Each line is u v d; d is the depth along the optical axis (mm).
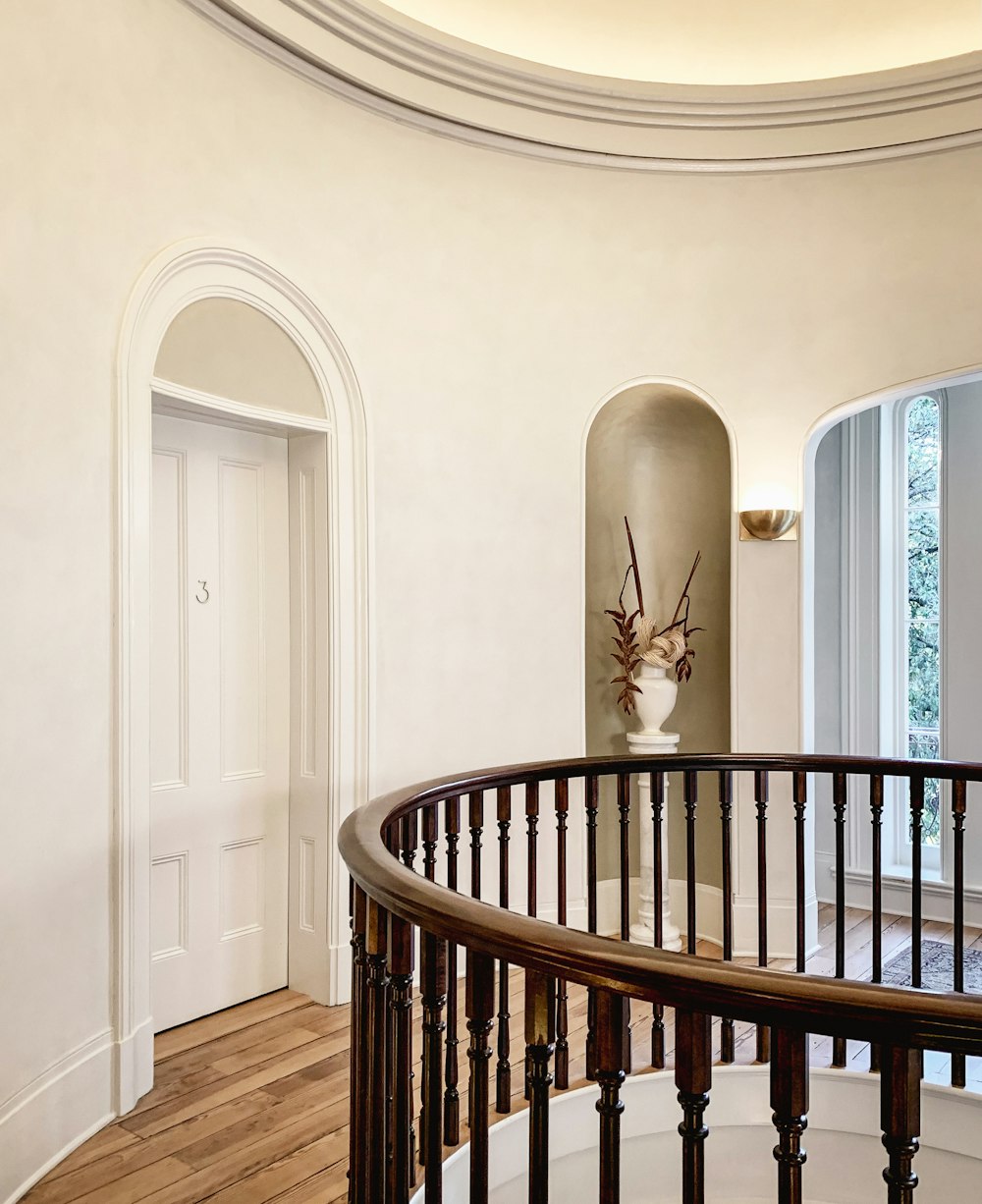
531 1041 1636
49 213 2939
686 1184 1456
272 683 4227
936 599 6082
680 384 4953
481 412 4629
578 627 4895
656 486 5383
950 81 4551
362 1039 2137
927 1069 3783
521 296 4750
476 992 1723
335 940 4094
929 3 4625
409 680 4371
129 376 3230
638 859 5297
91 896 3088
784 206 4941
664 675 5035
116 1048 3143
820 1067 3551
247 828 4125
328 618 4121
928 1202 3469
